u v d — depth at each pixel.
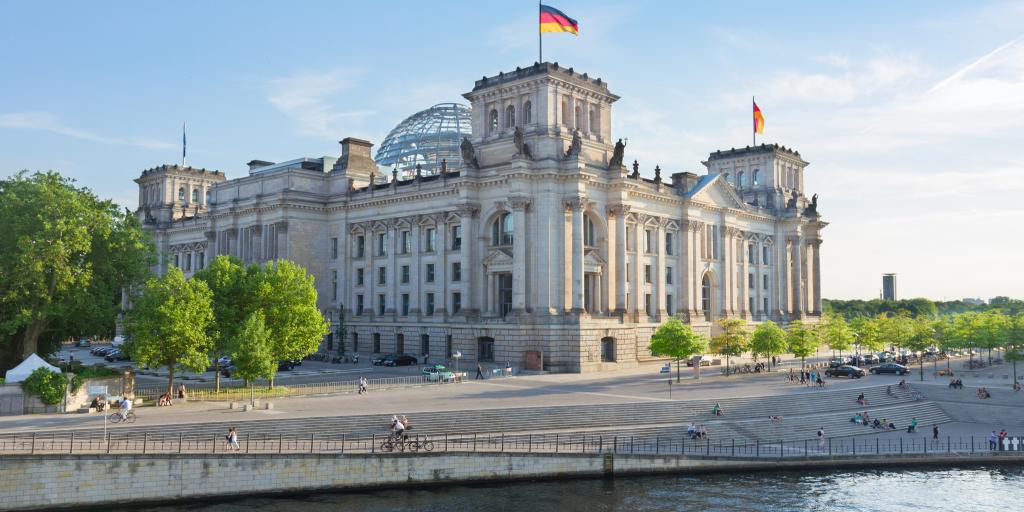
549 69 118.19
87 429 62.34
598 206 123.06
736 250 159.75
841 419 84.56
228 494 57.44
